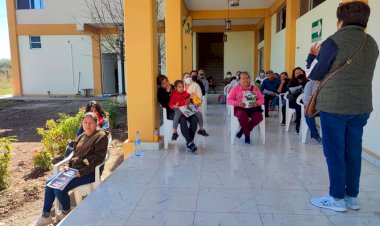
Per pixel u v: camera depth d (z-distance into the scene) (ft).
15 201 15.40
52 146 21.85
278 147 17.33
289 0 30.07
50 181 11.98
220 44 67.51
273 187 11.58
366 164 14.03
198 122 18.90
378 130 14.01
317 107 9.55
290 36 30.09
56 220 12.27
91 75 61.93
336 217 9.26
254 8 41.19
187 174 13.14
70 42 61.41
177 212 9.75
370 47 9.02
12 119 37.91
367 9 8.98
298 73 21.04
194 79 27.22
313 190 11.24
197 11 41.75
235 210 9.82
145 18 17.08
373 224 8.86
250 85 18.35
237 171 13.42
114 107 34.12
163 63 47.73
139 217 9.48
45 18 61.05
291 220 9.14
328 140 9.46
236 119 18.22
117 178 12.74
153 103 17.22
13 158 22.25
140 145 17.25
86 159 12.29
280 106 24.58
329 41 9.05
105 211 9.87
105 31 49.52
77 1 60.03
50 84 62.75
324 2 22.63
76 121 22.56
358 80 8.98
